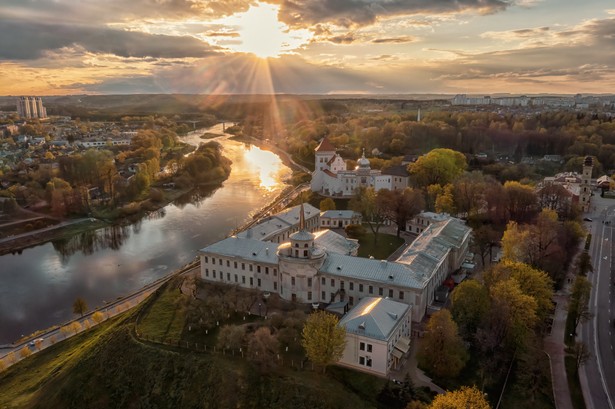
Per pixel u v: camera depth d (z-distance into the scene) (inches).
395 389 4126.5
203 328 5201.8
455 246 6619.1
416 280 5324.8
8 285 7765.8
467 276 6697.8
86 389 4628.4
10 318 6702.8
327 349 4229.8
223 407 4158.5
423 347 4471.0
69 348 5570.9
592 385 4402.1
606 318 5664.4
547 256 6437.0
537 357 4517.7
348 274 5575.8
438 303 5772.6
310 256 5723.4
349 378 4335.6
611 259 7509.8
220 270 6432.1
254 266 6141.7
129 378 4630.9
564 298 6097.4
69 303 7091.5
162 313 5605.3
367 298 5147.6
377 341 4325.8
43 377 5059.1
